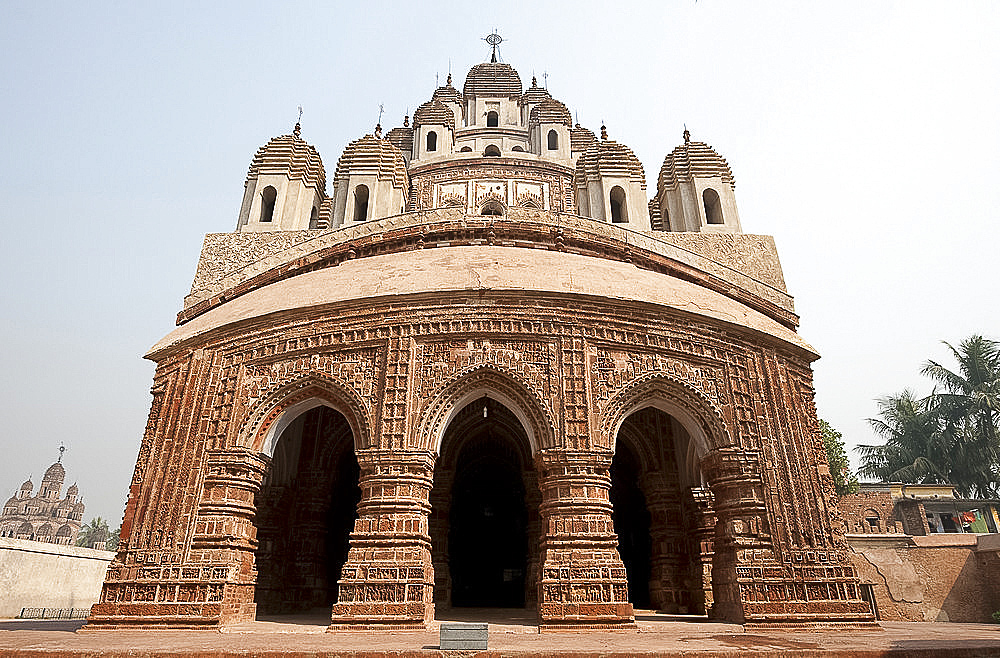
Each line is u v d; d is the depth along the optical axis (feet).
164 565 40.57
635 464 64.75
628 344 45.57
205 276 61.57
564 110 106.01
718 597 43.01
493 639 31.01
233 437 44.55
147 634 35.55
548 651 25.05
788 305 59.82
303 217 71.92
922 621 50.47
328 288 48.62
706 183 72.23
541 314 45.21
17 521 252.01
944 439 136.98
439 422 42.75
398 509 39.32
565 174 95.50
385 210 74.90
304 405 46.55
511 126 106.73
